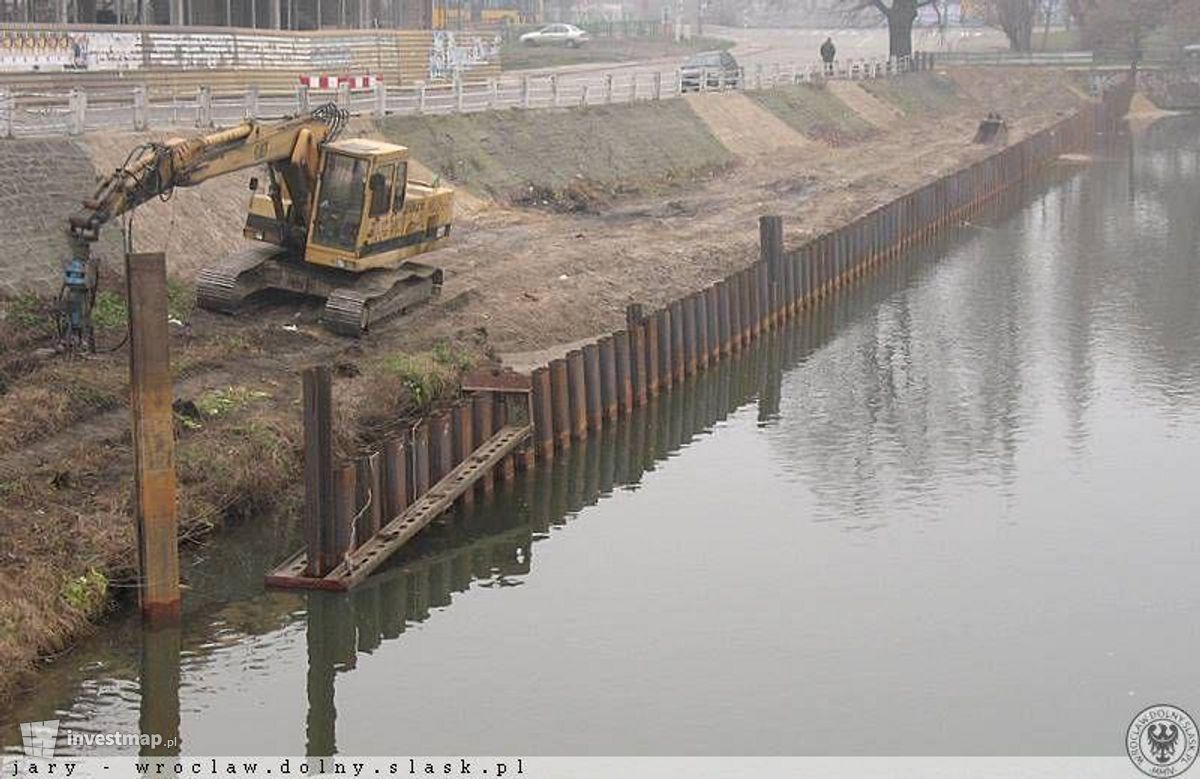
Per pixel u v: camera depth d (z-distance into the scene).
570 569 26.00
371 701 21.11
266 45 57.09
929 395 37.03
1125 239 59.03
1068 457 32.09
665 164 62.44
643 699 21.28
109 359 29.00
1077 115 91.75
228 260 33.50
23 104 44.59
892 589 25.20
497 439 28.45
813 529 28.02
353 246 32.88
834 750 20.00
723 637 23.27
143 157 29.38
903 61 104.69
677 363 36.56
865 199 59.84
